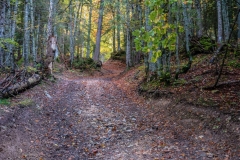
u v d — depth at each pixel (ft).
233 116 20.17
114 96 39.50
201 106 24.27
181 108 26.27
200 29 57.93
